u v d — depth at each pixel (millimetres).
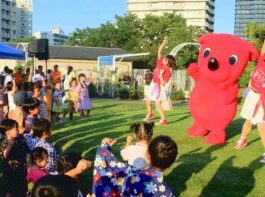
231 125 12211
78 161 4172
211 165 8102
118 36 76625
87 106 16594
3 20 124375
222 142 9828
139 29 78875
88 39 79188
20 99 7199
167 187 4109
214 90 9805
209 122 9883
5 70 18781
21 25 169375
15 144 5832
